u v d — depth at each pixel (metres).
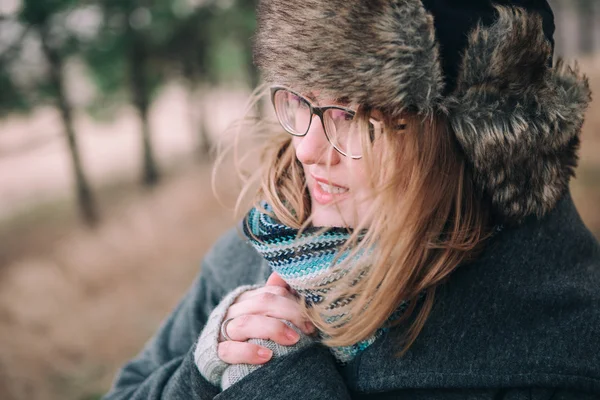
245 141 1.09
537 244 0.85
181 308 1.28
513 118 0.72
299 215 0.90
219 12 12.27
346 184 0.82
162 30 11.99
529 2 0.77
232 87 16.27
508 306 0.83
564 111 0.74
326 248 0.83
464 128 0.73
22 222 11.91
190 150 16.92
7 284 5.73
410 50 0.70
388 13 0.70
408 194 0.74
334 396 0.82
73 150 10.70
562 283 0.83
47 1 9.16
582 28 21.45
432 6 0.73
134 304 5.05
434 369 0.83
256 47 0.83
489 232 0.84
